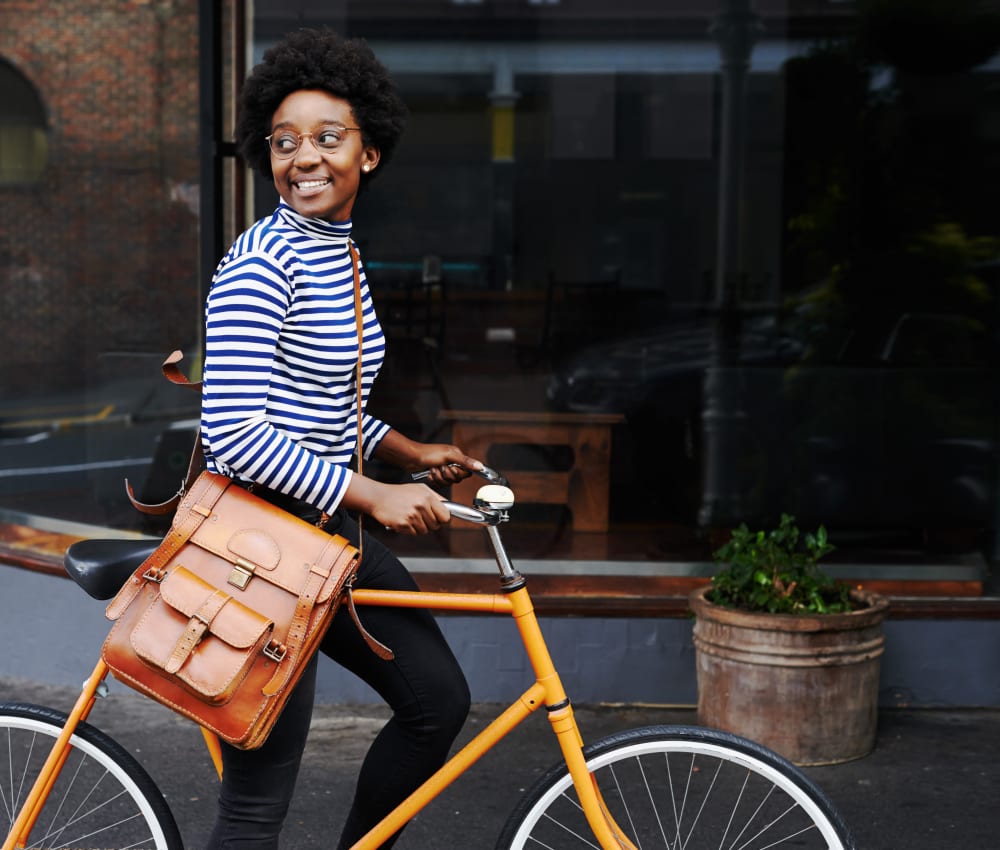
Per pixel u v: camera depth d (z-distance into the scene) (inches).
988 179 385.7
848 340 263.1
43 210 215.0
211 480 80.7
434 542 207.5
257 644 75.8
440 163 588.4
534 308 440.5
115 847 101.9
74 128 210.4
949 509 220.4
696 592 153.6
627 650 165.5
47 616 175.2
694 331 346.0
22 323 213.5
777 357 277.9
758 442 226.8
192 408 205.8
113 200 206.7
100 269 209.8
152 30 199.8
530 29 586.2
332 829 127.3
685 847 102.3
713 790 100.6
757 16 512.1
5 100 217.2
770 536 152.2
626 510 231.5
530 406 254.8
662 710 165.2
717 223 590.6
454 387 275.6
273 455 76.9
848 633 143.1
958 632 164.6
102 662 88.4
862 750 146.9
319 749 149.7
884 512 221.5
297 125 79.3
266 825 84.0
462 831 127.4
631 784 118.7
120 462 208.2
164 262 201.0
